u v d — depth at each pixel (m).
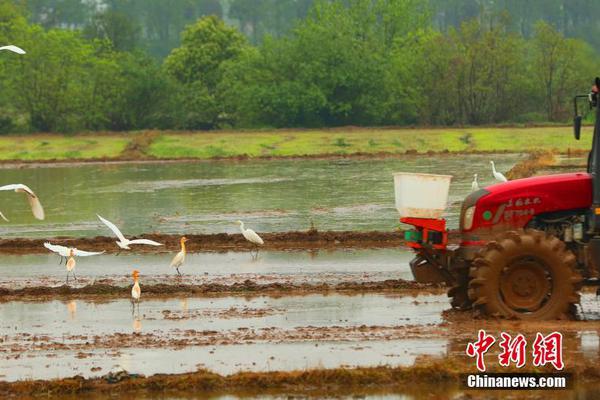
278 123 97.19
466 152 66.00
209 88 114.31
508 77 96.31
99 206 41.34
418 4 125.25
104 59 100.38
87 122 97.81
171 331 18.89
